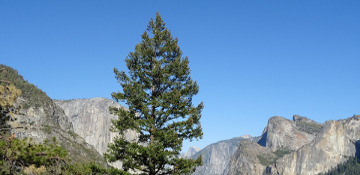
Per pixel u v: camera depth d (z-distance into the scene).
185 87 26.58
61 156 13.60
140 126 25.36
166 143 24.28
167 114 25.47
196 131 26.14
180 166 24.44
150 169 24.52
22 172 12.31
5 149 12.20
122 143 24.91
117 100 26.12
